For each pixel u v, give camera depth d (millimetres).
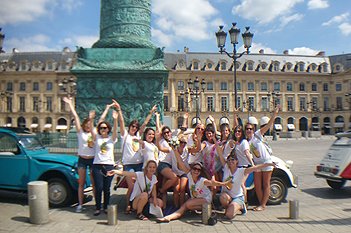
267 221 6328
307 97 75875
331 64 78750
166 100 70312
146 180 6500
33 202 6109
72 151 14070
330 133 76250
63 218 6484
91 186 7863
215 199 7871
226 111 67188
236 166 6711
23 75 71312
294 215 6488
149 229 5840
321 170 9672
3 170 7621
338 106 75938
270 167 7121
